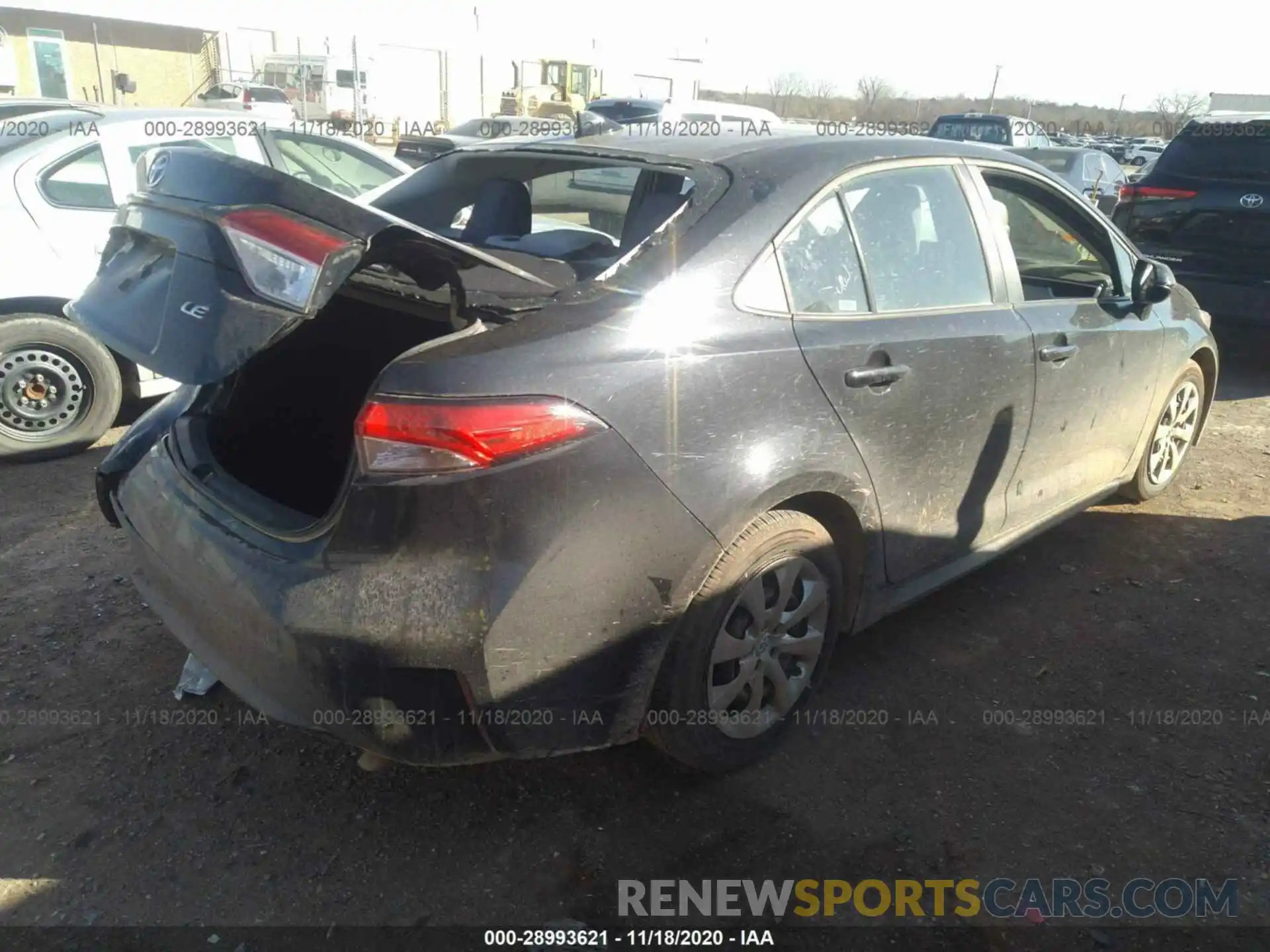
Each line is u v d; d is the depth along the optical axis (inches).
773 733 113.9
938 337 118.7
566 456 86.8
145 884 95.3
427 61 1046.4
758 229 105.2
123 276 97.0
